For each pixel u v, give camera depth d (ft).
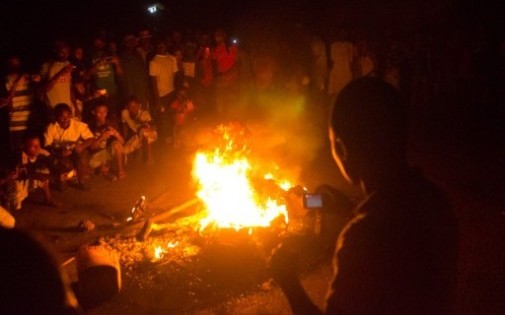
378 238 5.96
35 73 29.14
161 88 33.47
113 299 15.76
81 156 25.99
